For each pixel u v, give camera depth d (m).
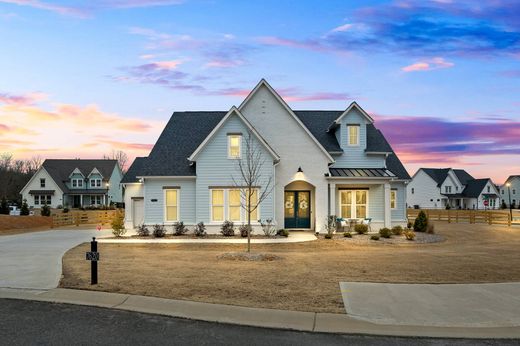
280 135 24.77
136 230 28.48
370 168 26.53
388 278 11.30
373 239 21.69
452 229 31.78
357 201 26.03
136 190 31.59
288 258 15.05
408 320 7.70
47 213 44.97
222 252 17.14
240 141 23.39
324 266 13.23
